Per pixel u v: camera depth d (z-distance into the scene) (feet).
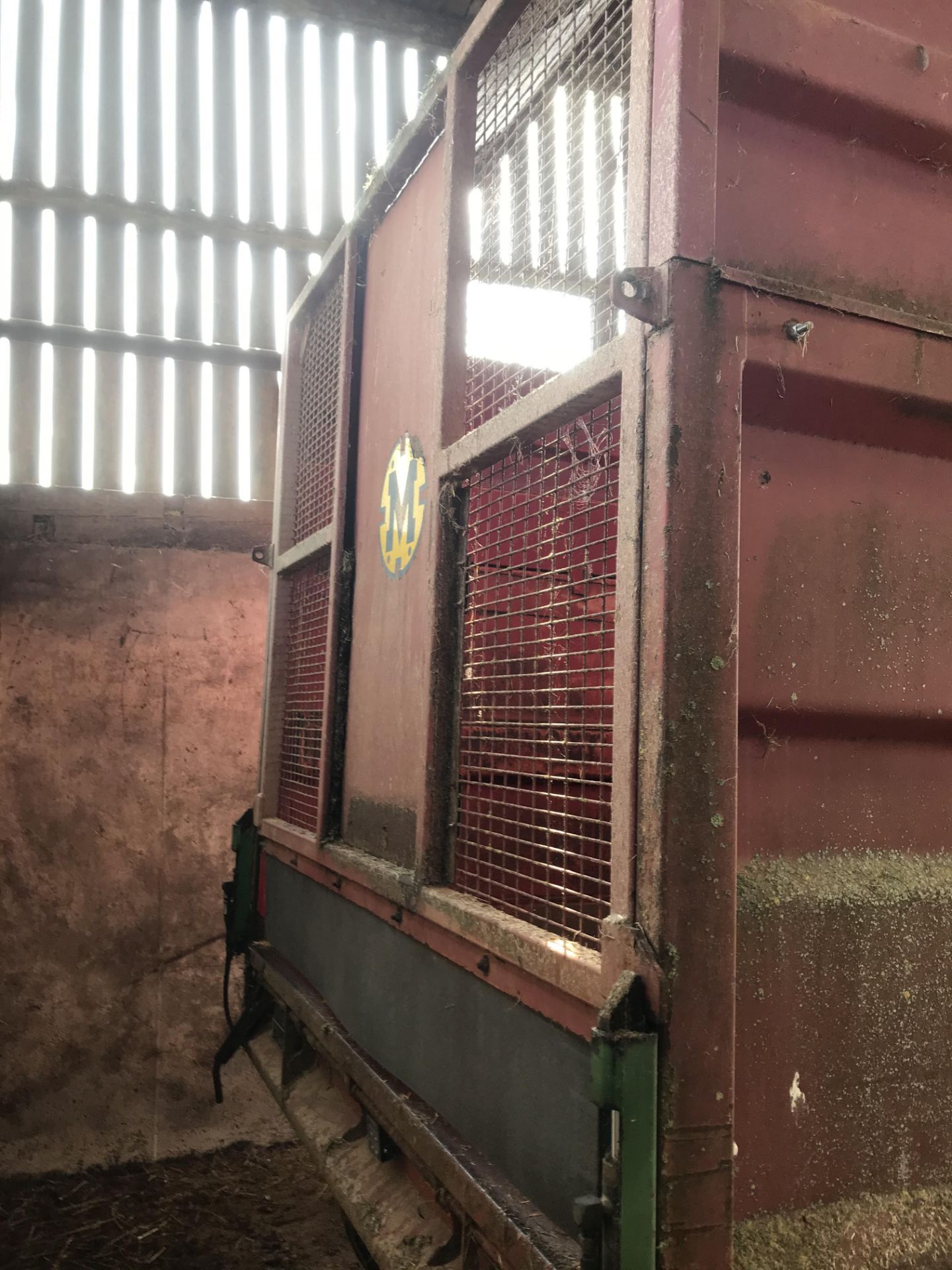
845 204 4.08
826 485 4.10
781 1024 3.76
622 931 3.48
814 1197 3.78
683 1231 3.28
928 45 4.32
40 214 14.05
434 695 5.58
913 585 4.30
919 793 4.30
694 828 3.43
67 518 13.02
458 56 6.03
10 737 12.51
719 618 3.54
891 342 4.05
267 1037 9.43
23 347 13.76
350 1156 6.40
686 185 3.60
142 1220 11.19
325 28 15.65
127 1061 12.59
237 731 13.44
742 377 3.72
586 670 4.16
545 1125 4.11
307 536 9.54
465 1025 4.98
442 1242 5.06
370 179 7.63
